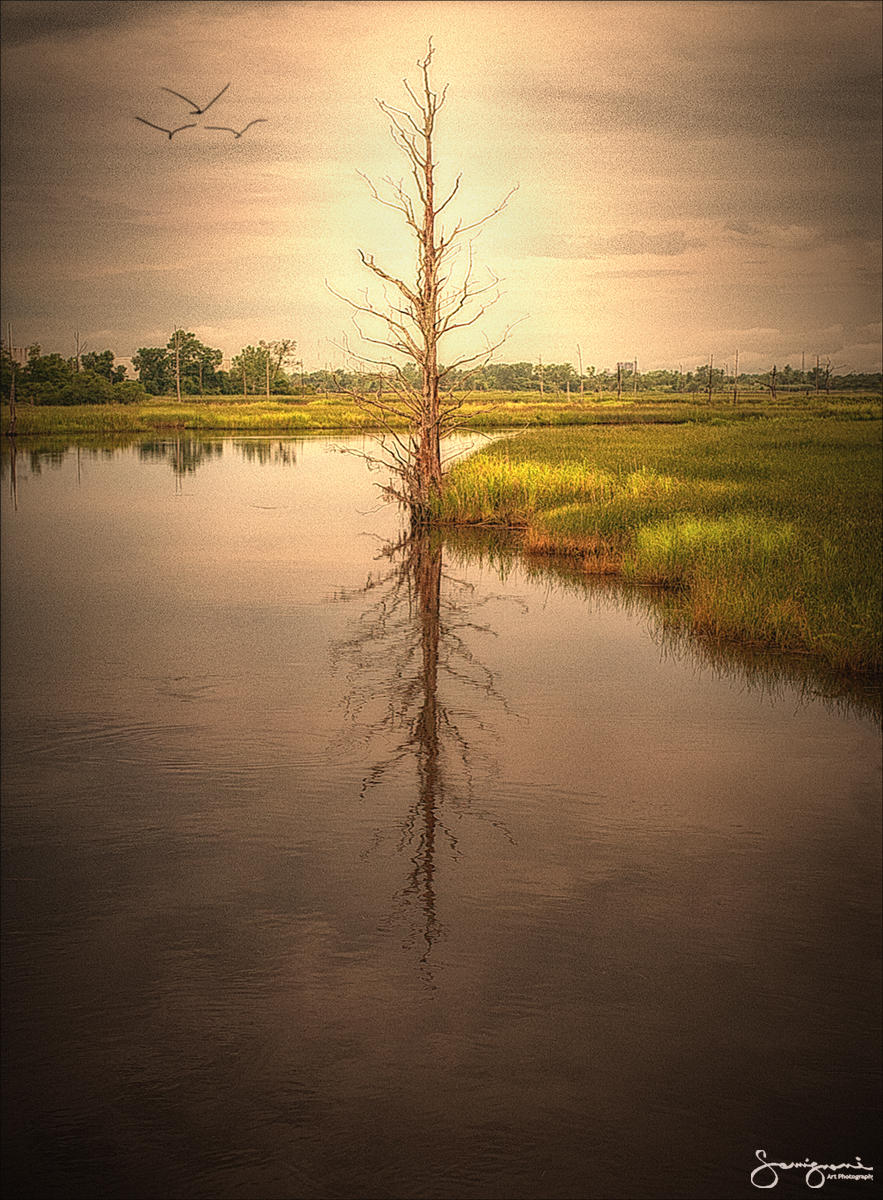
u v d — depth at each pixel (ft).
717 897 25.04
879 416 307.37
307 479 143.23
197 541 84.69
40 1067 19.31
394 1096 18.62
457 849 27.58
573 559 75.36
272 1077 19.10
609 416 314.14
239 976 21.97
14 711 39.37
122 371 650.84
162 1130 17.79
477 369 99.50
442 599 60.85
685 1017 20.62
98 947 22.98
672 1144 17.62
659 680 43.50
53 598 61.26
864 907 24.67
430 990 21.38
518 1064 19.44
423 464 97.96
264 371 650.43
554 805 30.71
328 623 54.44
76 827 29.09
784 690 42.11
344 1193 16.72
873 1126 17.94
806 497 93.09
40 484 134.41
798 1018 20.70
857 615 47.62
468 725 37.81
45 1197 16.58
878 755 34.60
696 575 61.52
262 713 39.24
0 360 483.10
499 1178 16.84
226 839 28.30
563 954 22.77
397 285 96.32
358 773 33.14
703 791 31.27
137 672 44.83
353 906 24.72
